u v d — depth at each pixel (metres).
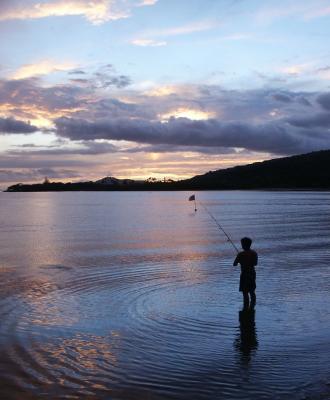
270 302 10.24
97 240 24.05
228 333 8.11
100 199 133.25
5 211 61.72
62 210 64.00
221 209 61.81
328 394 5.73
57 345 7.51
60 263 16.16
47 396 5.68
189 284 12.34
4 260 16.94
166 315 9.26
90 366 6.64
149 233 28.08
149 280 12.93
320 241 22.56
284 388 5.91
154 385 6.02
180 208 67.56
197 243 22.34
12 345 7.49
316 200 95.31
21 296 10.99
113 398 5.65
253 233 27.23
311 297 10.72
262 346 7.45
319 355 7.04
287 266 15.09
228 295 11.01
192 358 6.95
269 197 124.56
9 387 5.92
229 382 6.11
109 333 8.15
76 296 10.98
